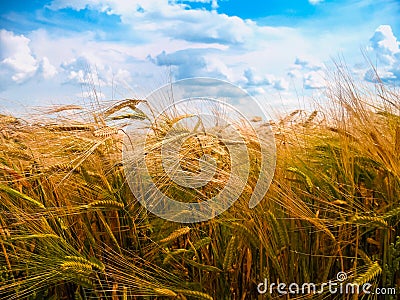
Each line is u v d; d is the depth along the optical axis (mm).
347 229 1216
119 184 1284
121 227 1243
